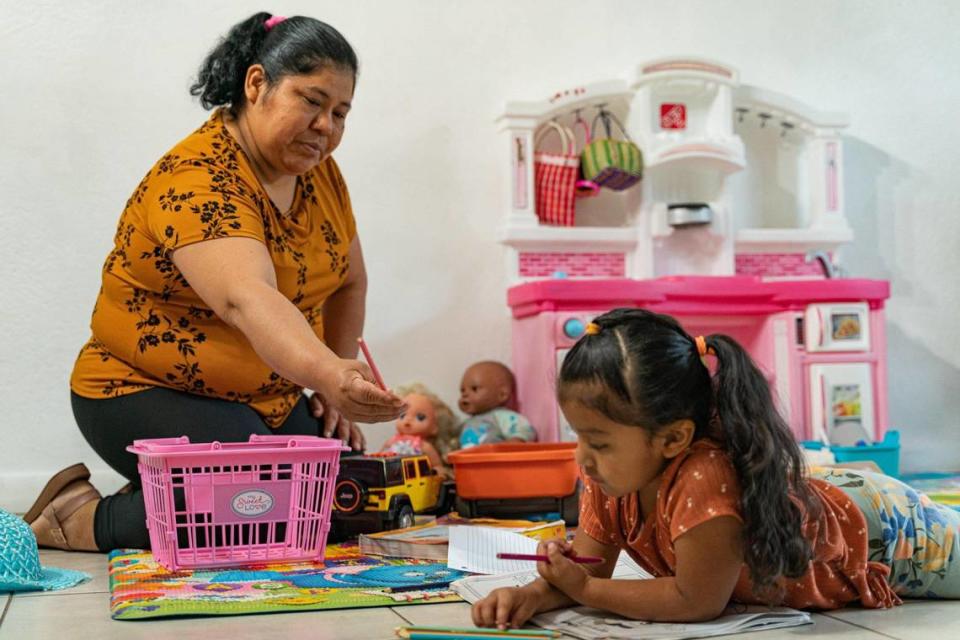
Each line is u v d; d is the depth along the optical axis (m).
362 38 2.85
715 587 1.10
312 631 1.15
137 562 1.62
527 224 2.88
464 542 1.61
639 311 1.14
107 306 1.84
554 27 3.01
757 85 3.19
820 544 1.17
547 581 1.18
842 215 3.14
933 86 3.33
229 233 1.55
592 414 1.09
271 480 1.58
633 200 2.99
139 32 2.67
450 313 2.88
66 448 2.58
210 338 1.79
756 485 1.08
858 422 2.81
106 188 2.64
